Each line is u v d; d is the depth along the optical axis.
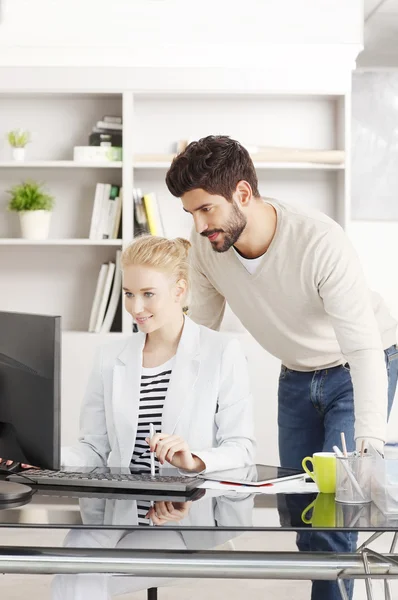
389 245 4.55
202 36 4.27
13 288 4.55
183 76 4.29
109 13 4.26
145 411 2.20
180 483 1.85
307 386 2.64
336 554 1.57
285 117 4.52
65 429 4.29
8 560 1.56
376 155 4.68
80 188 4.53
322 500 1.77
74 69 4.29
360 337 2.22
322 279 2.31
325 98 4.46
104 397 2.25
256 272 2.44
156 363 2.24
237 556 1.55
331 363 2.60
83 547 1.57
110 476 1.94
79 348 4.29
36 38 4.26
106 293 4.32
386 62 4.65
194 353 2.22
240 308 2.60
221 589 3.30
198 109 4.50
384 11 4.21
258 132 4.52
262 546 3.26
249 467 2.10
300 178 4.53
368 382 2.16
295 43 4.27
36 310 4.55
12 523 1.57
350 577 1.57
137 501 1.75
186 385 2.19
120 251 4.32
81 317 4.55
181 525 1.56
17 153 4.36
